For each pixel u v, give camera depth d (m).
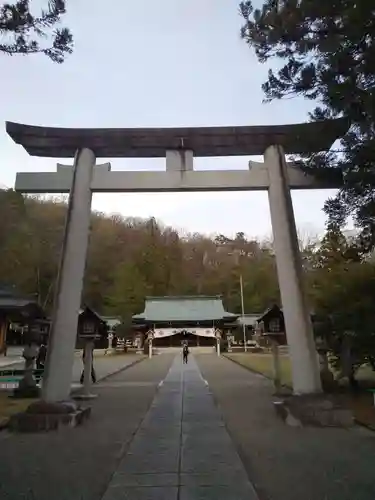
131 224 77.25
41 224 50.28
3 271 42.66
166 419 8.32
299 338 8.33
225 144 9.54
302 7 7.13
